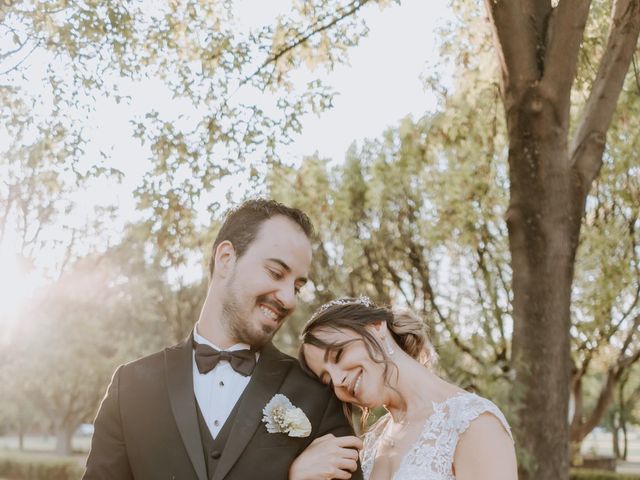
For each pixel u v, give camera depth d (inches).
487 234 414.0
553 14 211.8
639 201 372.2
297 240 96.0
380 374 111.1
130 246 677.3
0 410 1120.2
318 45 275.0
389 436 120.0
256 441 91.7
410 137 430.6
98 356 756.6
